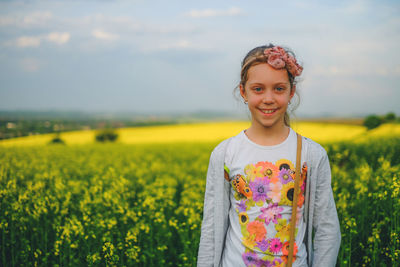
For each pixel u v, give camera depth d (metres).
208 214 1.74
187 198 3.77
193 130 37.28
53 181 5.09
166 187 4.54
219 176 1.70
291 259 1.52
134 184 5.41
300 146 1.61
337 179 4.07
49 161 8.09
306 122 29.39
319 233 1.59
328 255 1.54
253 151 1.63
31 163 7.21
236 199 1.66
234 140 1.71
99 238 3.35
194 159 9.74
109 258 2.92
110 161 8.45
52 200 3.69
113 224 3.26
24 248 3.35
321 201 1.60
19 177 5.62
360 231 3.25
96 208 3.68
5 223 3.36
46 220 3.62
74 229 3.01
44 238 3.55
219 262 1.69
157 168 6.41
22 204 3.55
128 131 39.84
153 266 3.32
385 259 2.96
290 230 1.54
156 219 3.44
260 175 1.58
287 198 1.56
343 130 21.62
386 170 3.55
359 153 6.40
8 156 9.16
